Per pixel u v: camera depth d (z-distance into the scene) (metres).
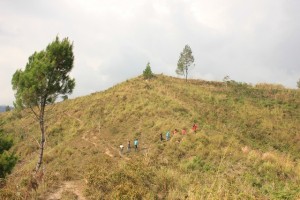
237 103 57.25
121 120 44.94
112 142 37.16
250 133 42.94
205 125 37.59
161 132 35.91
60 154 36.19
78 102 63.94
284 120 49.97
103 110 52.75
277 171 21.00
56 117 58.34
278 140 42.88
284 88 73.75
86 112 54.03
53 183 16.72
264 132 45.12
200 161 24.12
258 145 36.56
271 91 69.44
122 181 16.20
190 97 57.78
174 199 15.37
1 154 21.66
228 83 75.62
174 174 19.47
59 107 65.25
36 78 24.20
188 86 68.31
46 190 15.66
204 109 50.72
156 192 16.27
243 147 27.88
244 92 67.12
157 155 27.36
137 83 67.00
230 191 15.23
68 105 64.69
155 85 65.44
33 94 24.02
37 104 25.06
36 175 17.64
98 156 30.11
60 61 25.52
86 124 48.88
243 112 52.31
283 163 22.56
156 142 33.31
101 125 45.72
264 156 23.84
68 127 51.03
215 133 33.03
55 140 47.28
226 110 52.62
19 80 24.38
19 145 49.47
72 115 56.22
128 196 14.26
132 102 51.72
